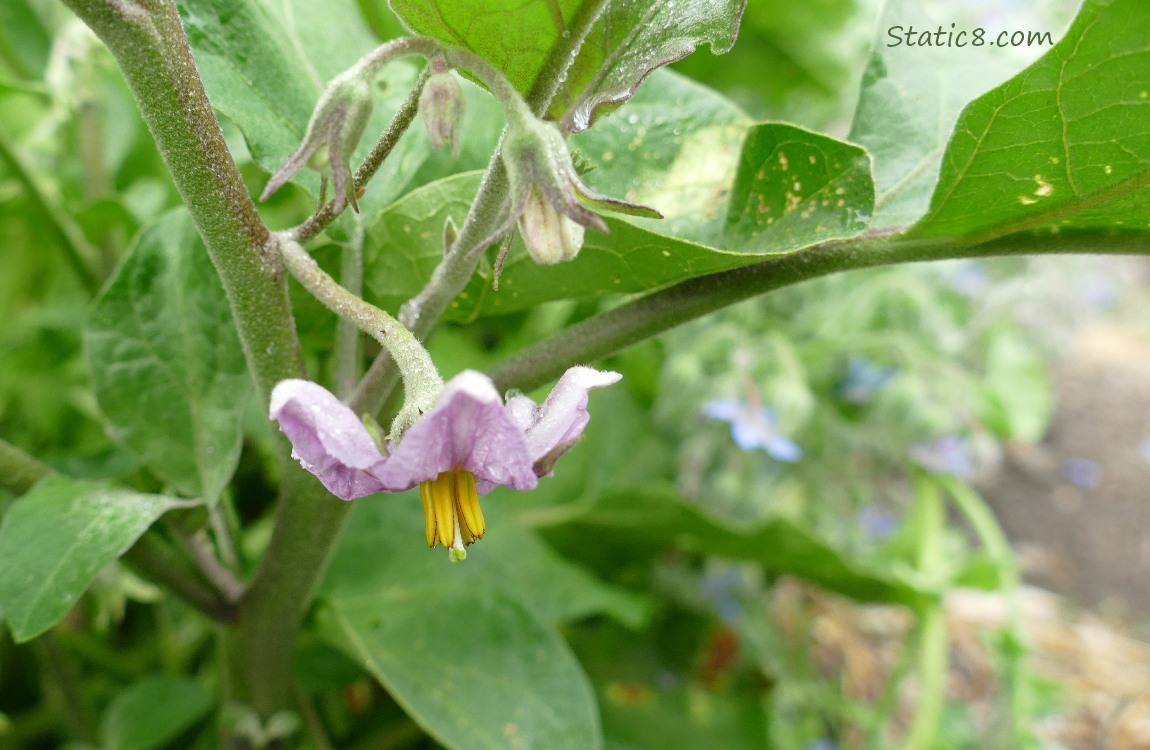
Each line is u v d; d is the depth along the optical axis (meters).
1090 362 0.79
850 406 0.34
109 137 0.27
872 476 0.35
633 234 0.12
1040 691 0.36
